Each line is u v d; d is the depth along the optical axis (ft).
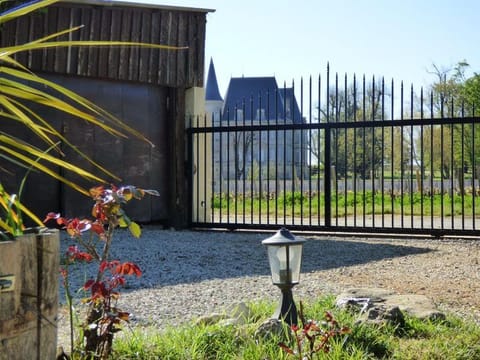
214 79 247.91
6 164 32.68
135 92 37.78
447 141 80.89
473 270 22.84
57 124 34.55
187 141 39.06
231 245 30.37
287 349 10.21
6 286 7.16
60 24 34.37
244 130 36.19
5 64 31.45
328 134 33.60
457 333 13.10
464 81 79.51
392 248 29.04
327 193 33.68
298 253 12.94
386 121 32.07
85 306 16.34
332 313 13.66
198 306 16.84
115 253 27.07
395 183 96.99
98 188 10.26
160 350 11.35
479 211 55.72
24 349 7.48
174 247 29.40
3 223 7.30
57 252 8.16
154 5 37.40
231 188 99.71
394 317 13.60
